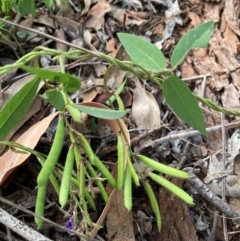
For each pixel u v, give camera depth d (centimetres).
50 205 21
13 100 17
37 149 23
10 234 20
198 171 23
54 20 29
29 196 22
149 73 18
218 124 25
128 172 19
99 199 22
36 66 18
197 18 29
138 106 25
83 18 29
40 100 23
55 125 23
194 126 18
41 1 29
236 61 27
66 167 17
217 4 29
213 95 26
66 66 25
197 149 24
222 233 22
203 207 22
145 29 29
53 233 21
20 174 22
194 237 21
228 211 21
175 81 17
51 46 28
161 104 26
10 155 20
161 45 28
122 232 21
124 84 24
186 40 17
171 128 25
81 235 18
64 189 17
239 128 24
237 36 28
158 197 22
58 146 17
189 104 17
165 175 22
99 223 19
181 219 21
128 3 30
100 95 25
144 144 23
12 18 27
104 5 30
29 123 23
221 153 23
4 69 16
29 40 28
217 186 23
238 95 26
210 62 27
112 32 29
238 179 22
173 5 30
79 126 23
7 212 20
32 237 19
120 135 19
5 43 27
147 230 21
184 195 19
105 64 26
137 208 22
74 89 16
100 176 22
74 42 28
